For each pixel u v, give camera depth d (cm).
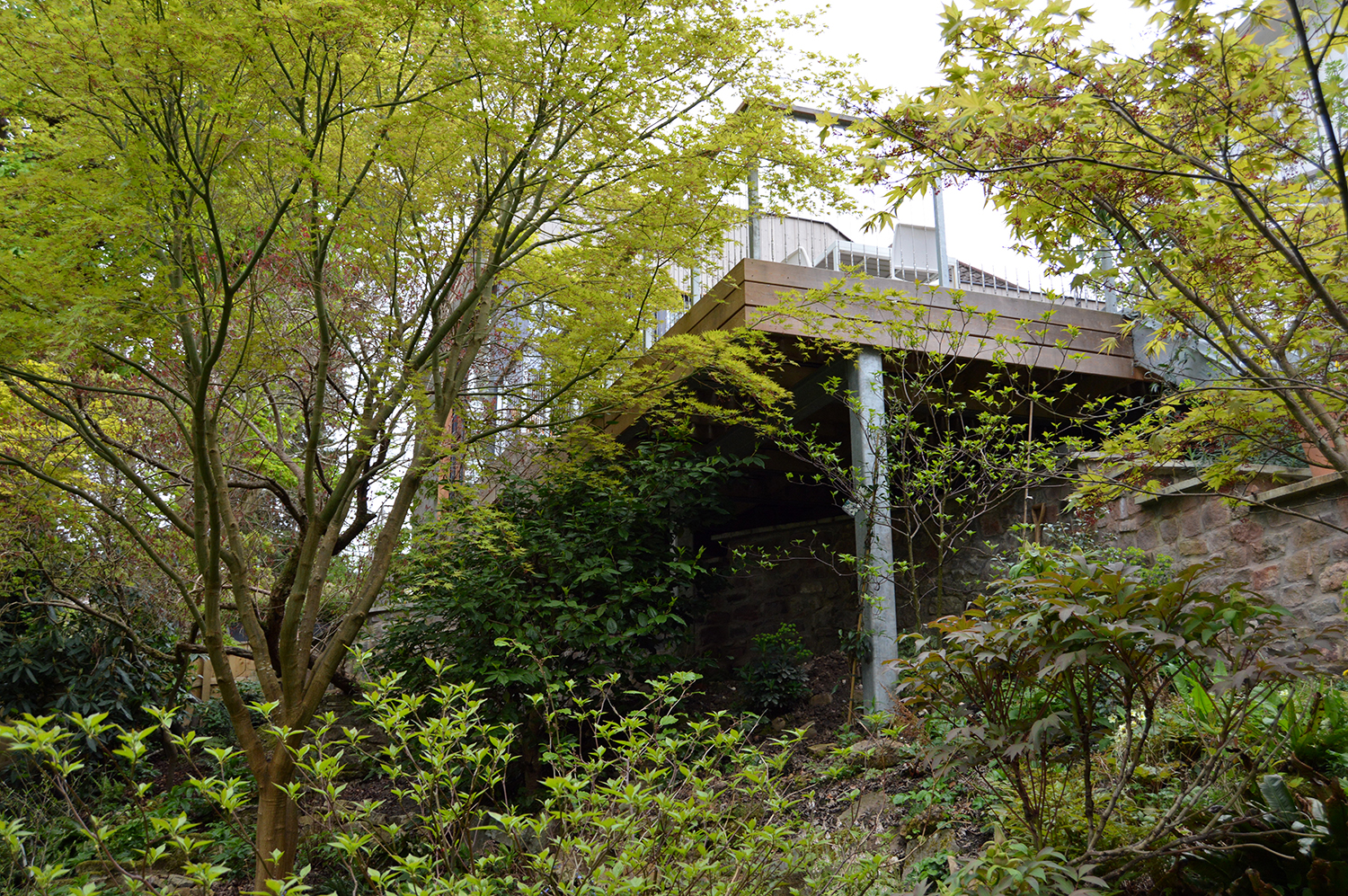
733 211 555
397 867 288
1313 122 322
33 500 623
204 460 456
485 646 659
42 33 392
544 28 440
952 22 307
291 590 525
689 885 283
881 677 601
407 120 464
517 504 756
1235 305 369
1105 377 700
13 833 236
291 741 478
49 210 430
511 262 548
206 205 437
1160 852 288
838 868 349
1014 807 382
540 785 638
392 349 543
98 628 786
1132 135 335
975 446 598
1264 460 467
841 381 702
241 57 398
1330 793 286
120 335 478
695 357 590
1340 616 457
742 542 993
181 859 570
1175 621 285
